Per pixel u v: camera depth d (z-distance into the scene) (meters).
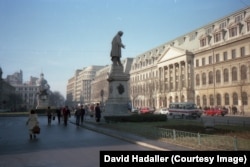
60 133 24.61
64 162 11.86
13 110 105.69
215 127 23.91
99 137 21.09
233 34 74.25
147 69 120.38
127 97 35.28
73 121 42.31
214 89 79.56
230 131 20.41
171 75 100.50
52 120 49.03
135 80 132.25
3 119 55.09
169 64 100.31
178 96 94.00
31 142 18.69
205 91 83.81
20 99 160.25
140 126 25.33
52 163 11.72
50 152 14.43
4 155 13.74
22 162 12.03
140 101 124.44
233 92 72.69
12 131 27.48
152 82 112.69
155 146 15.02
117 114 34.41
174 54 97.06
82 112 36.53
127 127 25.23
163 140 17.30
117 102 34.75
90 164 11.40
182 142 15.70
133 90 133.50
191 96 88.88
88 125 32.12
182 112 49.12
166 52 102.75
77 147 15.98
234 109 67.44
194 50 89.38
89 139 19.88
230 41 73.56
